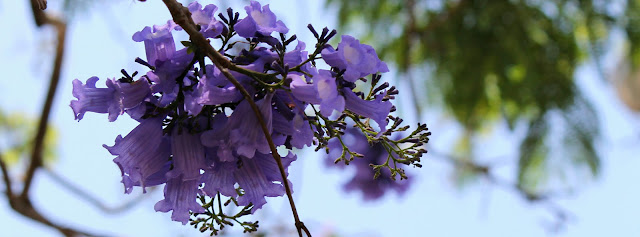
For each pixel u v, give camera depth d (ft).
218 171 6.04
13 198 15.76
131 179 5.97
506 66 16.34
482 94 16.56
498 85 16.51
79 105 5.89
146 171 5.97
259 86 5.81
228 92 5.73
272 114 5.90
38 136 16.12
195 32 5.70
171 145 5.98
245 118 5.78
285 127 5.87
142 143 5.98
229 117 5.86
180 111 5.89
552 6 16.67
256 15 6.01
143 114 5.95
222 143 5.76
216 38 6.05
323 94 5.54
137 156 5.97
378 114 5.91
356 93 6.11
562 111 16.51
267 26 6.02
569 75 16.53
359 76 5.71
